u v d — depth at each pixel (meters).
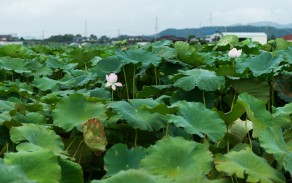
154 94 4.45
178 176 2.26
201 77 3.86
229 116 3.03
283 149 2.67
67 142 3.05
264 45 8.50
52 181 2.13
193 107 2.99
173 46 5.80
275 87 4.43
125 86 4.72
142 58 4.59
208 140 3.09
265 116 3.23
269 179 2.31
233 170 2.26
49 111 3.54
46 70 6.37
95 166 2.95
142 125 2.87
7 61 6.22
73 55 6.74
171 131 3.10
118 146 2.62
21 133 2.65
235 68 4.52
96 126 2.71
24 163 2.14
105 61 4.79
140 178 1.88
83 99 3.12
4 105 3.45
